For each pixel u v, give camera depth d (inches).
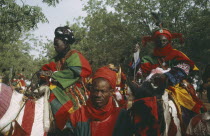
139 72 239.0
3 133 184.4
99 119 145.0
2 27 656.4
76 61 210.2
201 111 226.4
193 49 1216.2
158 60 237.3
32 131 185.9
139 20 1318.9
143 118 159.6
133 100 175.6
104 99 142.6
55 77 204.7
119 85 271.7
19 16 613.0
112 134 144.6
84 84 231.6
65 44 220.8
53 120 196.1
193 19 1200.8
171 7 1219.2
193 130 144.4
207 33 1168.8
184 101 211.9
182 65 222.8
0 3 609.6
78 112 151.6
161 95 191.0
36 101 196.2
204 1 1239.5
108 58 1408.7
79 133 147.3
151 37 251.3
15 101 188.9
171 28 1210.0
